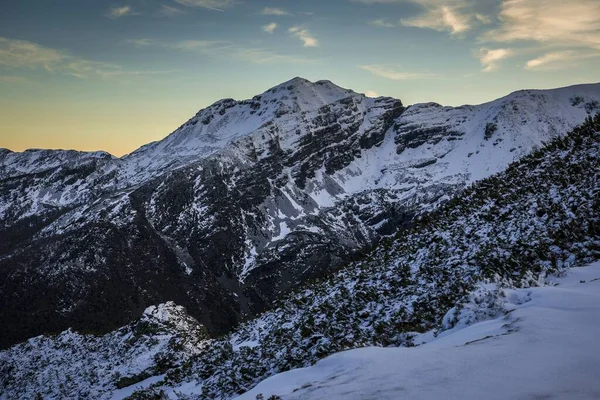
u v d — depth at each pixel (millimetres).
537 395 6348
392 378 7957
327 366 10023
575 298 10961
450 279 21453
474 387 6910
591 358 7230
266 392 9562
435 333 13352
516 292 12703
